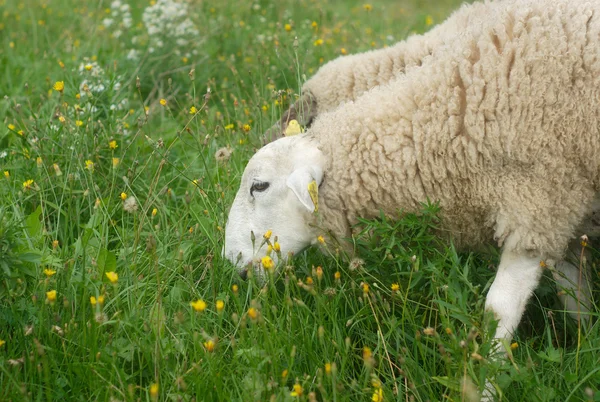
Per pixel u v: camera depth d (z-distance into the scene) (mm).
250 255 3666
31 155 4445
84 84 4801
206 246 3965
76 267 3674
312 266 3461
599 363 3094
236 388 2902
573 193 3357
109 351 3057
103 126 4562
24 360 2920
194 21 7352
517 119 3283
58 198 4285
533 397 2936
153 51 6434
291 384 3100
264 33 6992
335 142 3566
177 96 6191
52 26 7770
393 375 3059
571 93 3260
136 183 4477
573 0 3428
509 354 2916
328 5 9609
